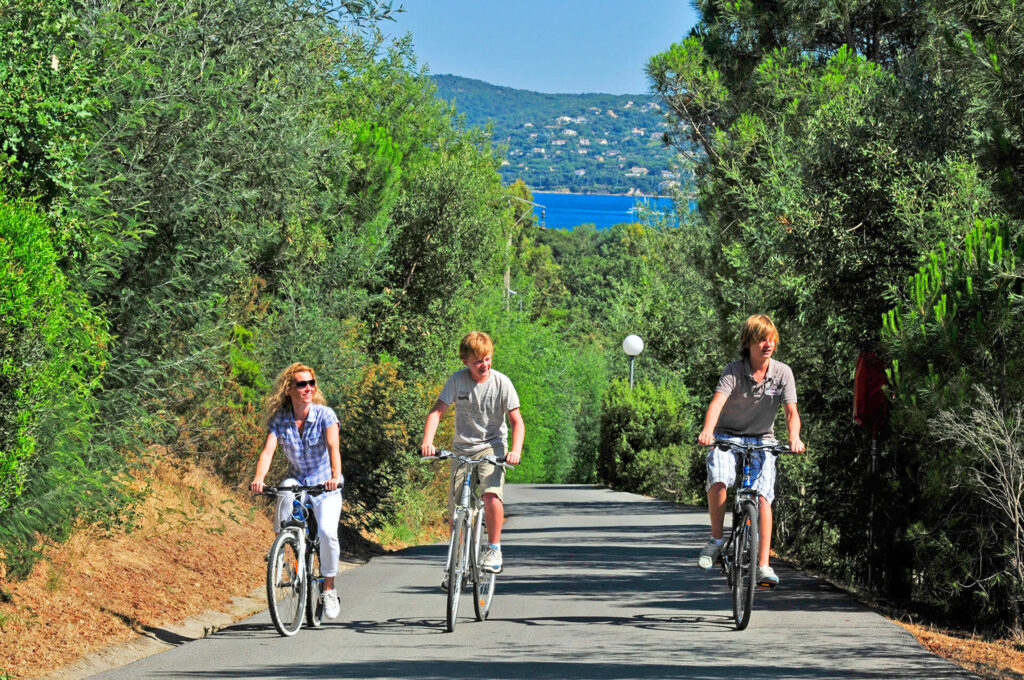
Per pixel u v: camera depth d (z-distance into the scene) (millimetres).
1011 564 17766
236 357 28219
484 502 17359
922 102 24344
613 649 15031
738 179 31031
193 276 21703
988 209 22625
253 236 25641
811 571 25781
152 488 23812
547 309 192750
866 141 24719
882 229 24500
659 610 18594
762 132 31781
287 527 16609
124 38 19297
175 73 20391
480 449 17328
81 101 16000
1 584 15656
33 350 13773
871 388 21359
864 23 39875
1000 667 15008
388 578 23250
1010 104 19750
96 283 17516
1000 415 17000
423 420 41469
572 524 43969
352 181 49344
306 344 32812
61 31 16047
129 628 16062
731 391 16672
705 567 16688
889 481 21203
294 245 38250
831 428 25875
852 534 23547
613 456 93750
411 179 59250
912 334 18297
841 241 24375
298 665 14055
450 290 59531
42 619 15195
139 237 19094
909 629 17797
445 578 16906
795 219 25062
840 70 33156
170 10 21297
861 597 21109
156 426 21891
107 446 18516
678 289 54219
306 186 29141
